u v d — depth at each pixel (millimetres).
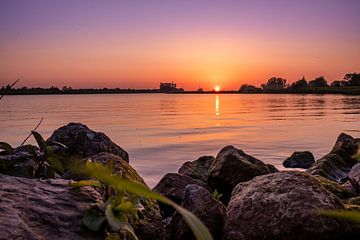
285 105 128750
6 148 4766
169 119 63438
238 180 10523
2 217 2920
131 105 153625
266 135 34938
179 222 6105
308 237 4762
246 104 150875
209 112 90250
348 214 770
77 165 2732
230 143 28625
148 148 25531
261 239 4992
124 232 3240
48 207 3244
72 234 2990
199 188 6281
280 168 17781
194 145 27438
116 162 5516
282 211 5012
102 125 49531
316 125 46875
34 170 4664
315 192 5164
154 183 13844
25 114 82000
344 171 13969
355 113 75438
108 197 3303
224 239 5379
